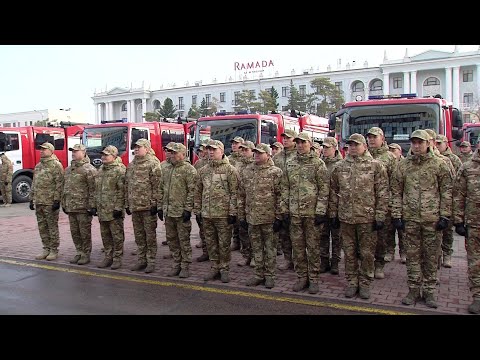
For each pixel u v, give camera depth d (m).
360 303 4.98
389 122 9.86
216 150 5.77
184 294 5.31
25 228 10.24
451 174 4.83
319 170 5.24
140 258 6.46
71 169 6.77
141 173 6.27
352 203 5.03
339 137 10.26
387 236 6.62
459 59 57.44
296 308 4.81
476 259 4.69
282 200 5.42
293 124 14.09
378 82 63.94
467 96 58.84
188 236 6.06
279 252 7.69
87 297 5.18
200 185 5.98
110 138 15.48
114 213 6.39
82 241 6.84
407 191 4.94
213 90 74.62
